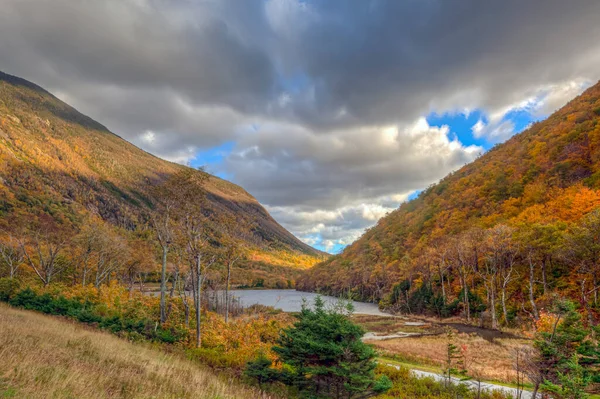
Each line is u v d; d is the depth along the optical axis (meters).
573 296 41.81
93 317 24.31
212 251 31.09
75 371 9.03
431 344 34.09
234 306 56.34
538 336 13.98
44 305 28.27
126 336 19.53
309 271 167.12
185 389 10.45
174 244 28.44
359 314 68.12
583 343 13.33
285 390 13.99
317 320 13.51
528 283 51.53
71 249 53.00
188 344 22.06
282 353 14.45
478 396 14.78
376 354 13.05
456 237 75.38
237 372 16.44
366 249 150.62
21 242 44.00
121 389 8.99
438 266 72.88
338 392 12.79
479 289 61.06
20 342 11.34
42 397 6.75
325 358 13.04
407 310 68.75
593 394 14.63
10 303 29.30
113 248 49.44
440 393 15.66
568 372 12.38
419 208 162.62
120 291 40.47
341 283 122.12
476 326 47.59
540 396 15.40
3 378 7.26
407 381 17.22
